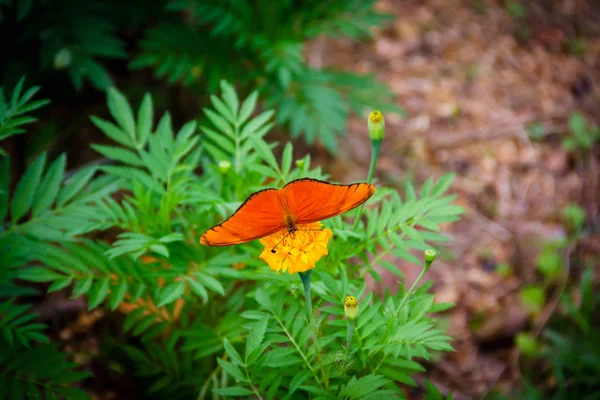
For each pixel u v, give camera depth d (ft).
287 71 2.67
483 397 2.72
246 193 1.98
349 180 3.37
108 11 2.84
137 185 1.96
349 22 2.97
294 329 1.78
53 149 2.93
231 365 1.74
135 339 2.47
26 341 1.84
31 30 2.55
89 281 1.90
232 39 3.04
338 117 2.90
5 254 1.94
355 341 1.78
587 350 2.77
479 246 3.25
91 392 2.37
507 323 2.96
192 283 1.86
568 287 3.14
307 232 1.63
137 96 3.22
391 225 1.94
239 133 2.08
